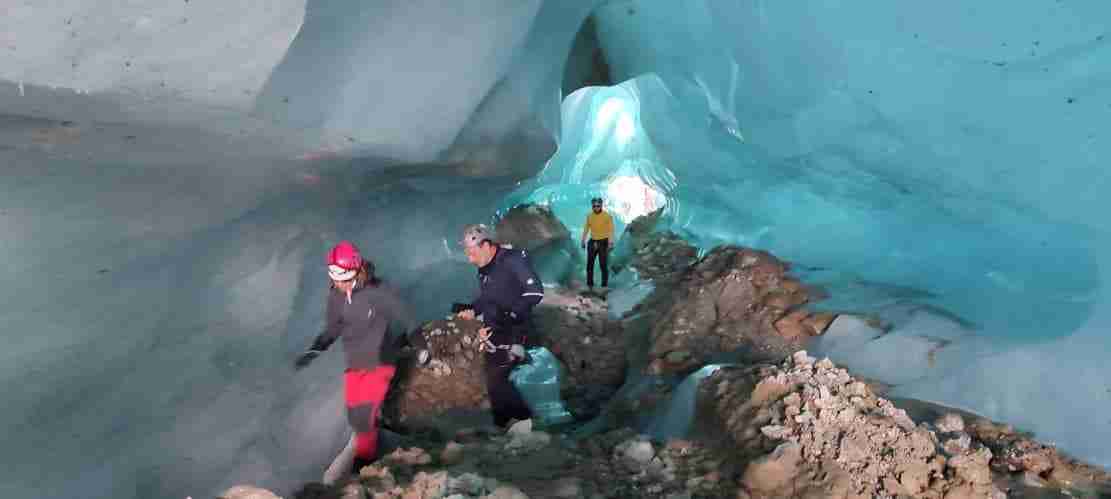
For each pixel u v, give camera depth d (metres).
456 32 5.15
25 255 3.08
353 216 5.53
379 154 5.12
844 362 4.55
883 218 6.59
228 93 4.00
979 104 4.85
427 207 6.74
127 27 3.56
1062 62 4.36
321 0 4.11
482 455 3.79
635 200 12.52
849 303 5.38
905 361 4.37
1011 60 4.60
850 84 5.67
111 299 3.32
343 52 4.50
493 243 5.23
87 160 3.56
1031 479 3.13
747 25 6.43
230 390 3.73
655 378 4.90
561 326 6.60
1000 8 4.55
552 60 6.81
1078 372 3.79
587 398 5.28
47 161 3.38
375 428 4.13
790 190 7.74
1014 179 4.84
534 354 5.72
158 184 3.81
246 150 4.35
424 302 6.16
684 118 9.40
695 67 7.76
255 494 2.98
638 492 3.26
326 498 3.32
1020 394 3.82
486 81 5.62
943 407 3.89
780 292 5.75
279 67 4.10
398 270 6.07
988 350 4.19
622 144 12.91
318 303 4.85
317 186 4.97
